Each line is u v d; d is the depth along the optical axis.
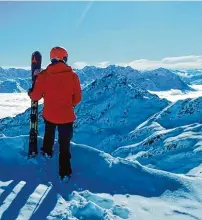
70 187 6.11
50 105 6.37
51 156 6.92
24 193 5.69
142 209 5.53
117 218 5.18
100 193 6.02
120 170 6.71
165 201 5.92
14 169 6.55
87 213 5.21
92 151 7.18
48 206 5.39
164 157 39.09
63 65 6.30
